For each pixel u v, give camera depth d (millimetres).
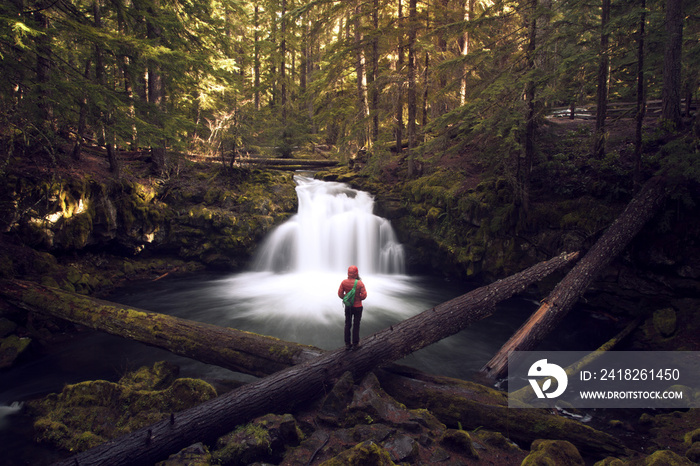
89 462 4344
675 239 9828
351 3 17953
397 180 18250
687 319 9133
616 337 9172
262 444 4652
